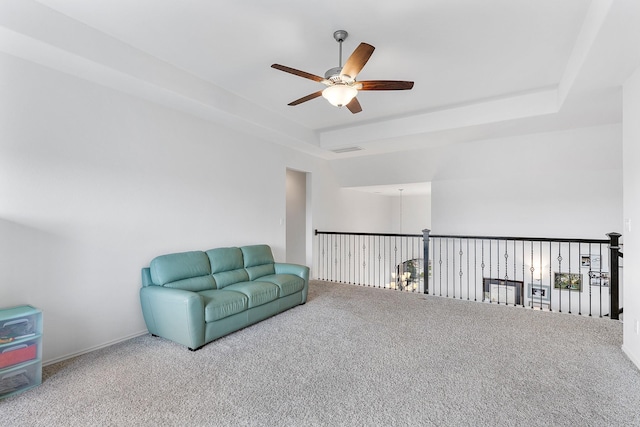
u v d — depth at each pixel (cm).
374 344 292
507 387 219
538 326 336
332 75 239
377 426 179
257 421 184
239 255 411
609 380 227
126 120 310
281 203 525
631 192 256
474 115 402
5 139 235
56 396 209
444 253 626
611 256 354
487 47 270
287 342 298
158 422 183
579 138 444
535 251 548
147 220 328
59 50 232
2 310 226
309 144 516
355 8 222
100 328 288
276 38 261
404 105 408
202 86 336
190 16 233
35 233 249
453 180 612
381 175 651
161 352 278
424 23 237
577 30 244
